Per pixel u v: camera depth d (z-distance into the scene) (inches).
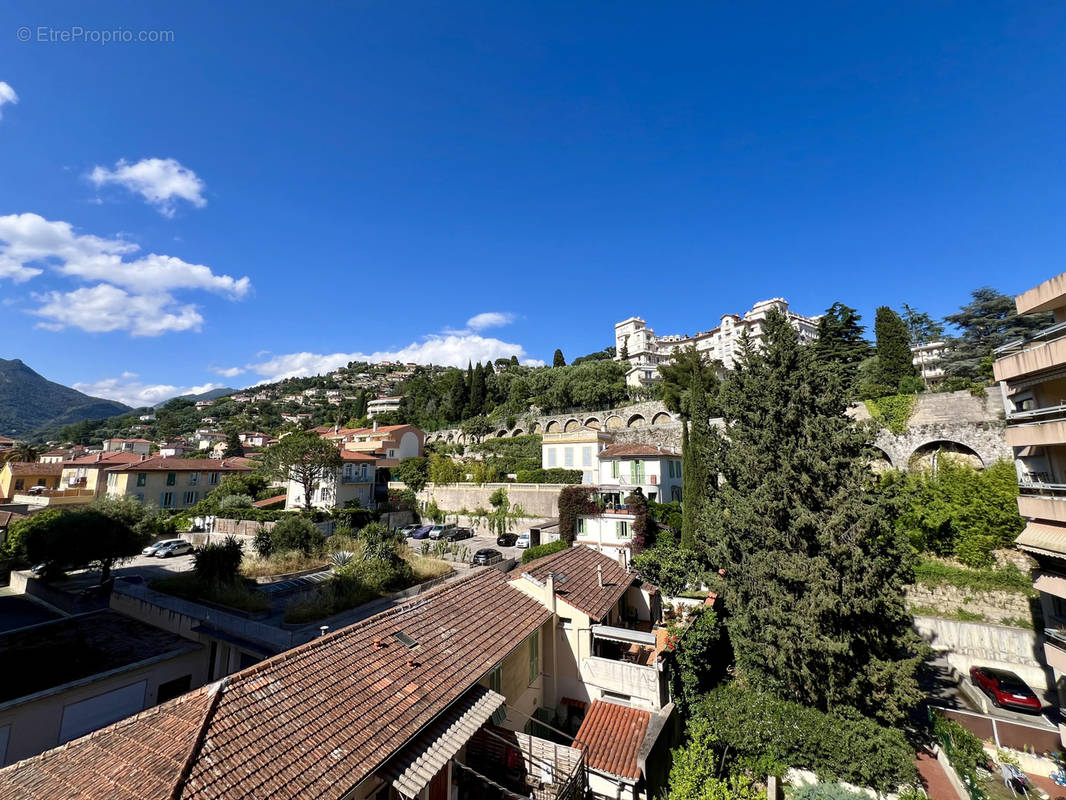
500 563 1270.9
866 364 1854.1
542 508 1651.1
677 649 612.7
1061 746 597.6
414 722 356.8
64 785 273.3
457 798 429.1
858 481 573.0
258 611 938.7
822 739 505.4
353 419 4271.7
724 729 551.2
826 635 541.6
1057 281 628.1
